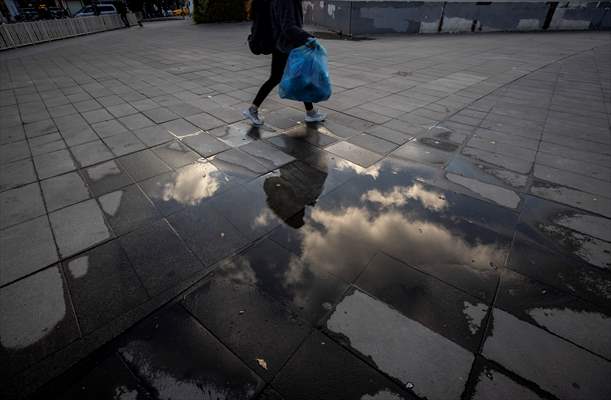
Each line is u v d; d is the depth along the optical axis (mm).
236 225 2115
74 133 3533
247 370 1304
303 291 1648
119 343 1396
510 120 4051
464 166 2938
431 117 4133
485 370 1315
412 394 1233
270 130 3623
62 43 12312
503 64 7566
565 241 2025
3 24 11430
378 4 12836
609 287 1696
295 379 1275
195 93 4996
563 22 14391
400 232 2080
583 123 3953
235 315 1522
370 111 4297
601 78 6230
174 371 1298
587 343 1419
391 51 9250
